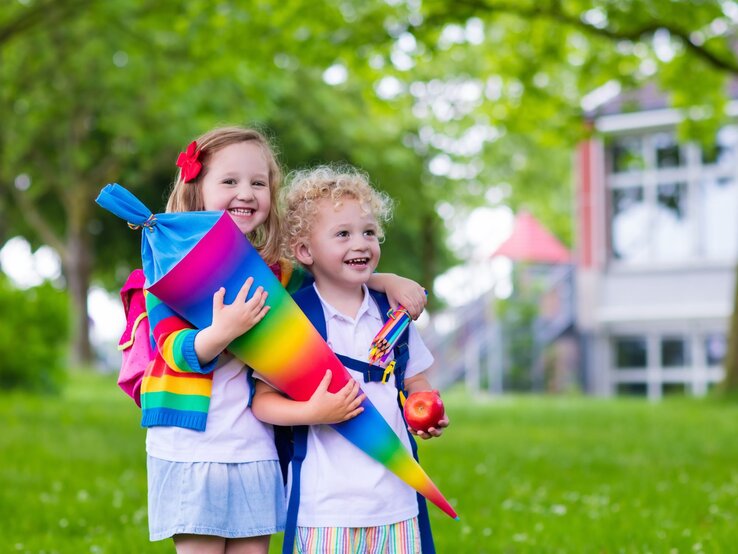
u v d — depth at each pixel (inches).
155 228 119.6
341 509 117.7
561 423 475.5
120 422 449.7
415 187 1096.2
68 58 800.3
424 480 118.6
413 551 120.1
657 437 402.3
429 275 1171.3
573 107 520.1
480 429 443.5
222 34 468.1
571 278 888.9
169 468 118.3
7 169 952.3
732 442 379.6
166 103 639.1
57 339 626.2
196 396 118.0
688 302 831.7
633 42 454.0
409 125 1050.7
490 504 239.0
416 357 129.6
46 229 1020.5
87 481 271.6
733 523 209.2
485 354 874.1
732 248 823.1
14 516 221.0
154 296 119.4
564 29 490.6
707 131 526.3
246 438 120.0
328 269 123.1
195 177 126.0
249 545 121.5
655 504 237.6
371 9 447.5
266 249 127.3
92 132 1023.0
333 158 1047.6
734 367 608.4
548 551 185.6
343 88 1031.0
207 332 114.5
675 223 842.8
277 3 448.8
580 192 873.5
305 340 117.9
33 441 364.5
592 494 252.7
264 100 563.5
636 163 803.4
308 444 120.6
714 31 468.4
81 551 185.5
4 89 832.3
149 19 480.7
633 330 858.1
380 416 119.0
